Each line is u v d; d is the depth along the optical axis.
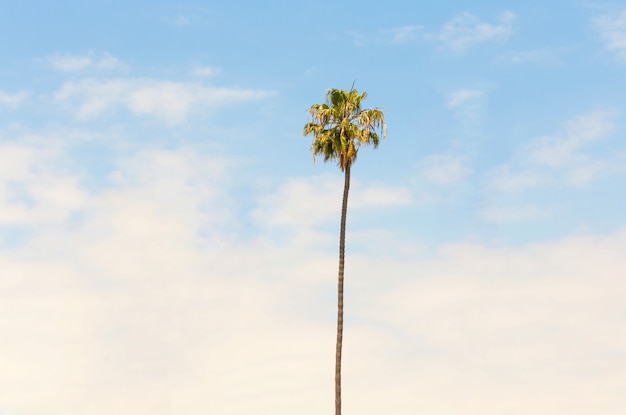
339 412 76.56
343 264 78.31
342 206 78.44
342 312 77.69
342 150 77.94
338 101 79.19
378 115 78.38
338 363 77.19
